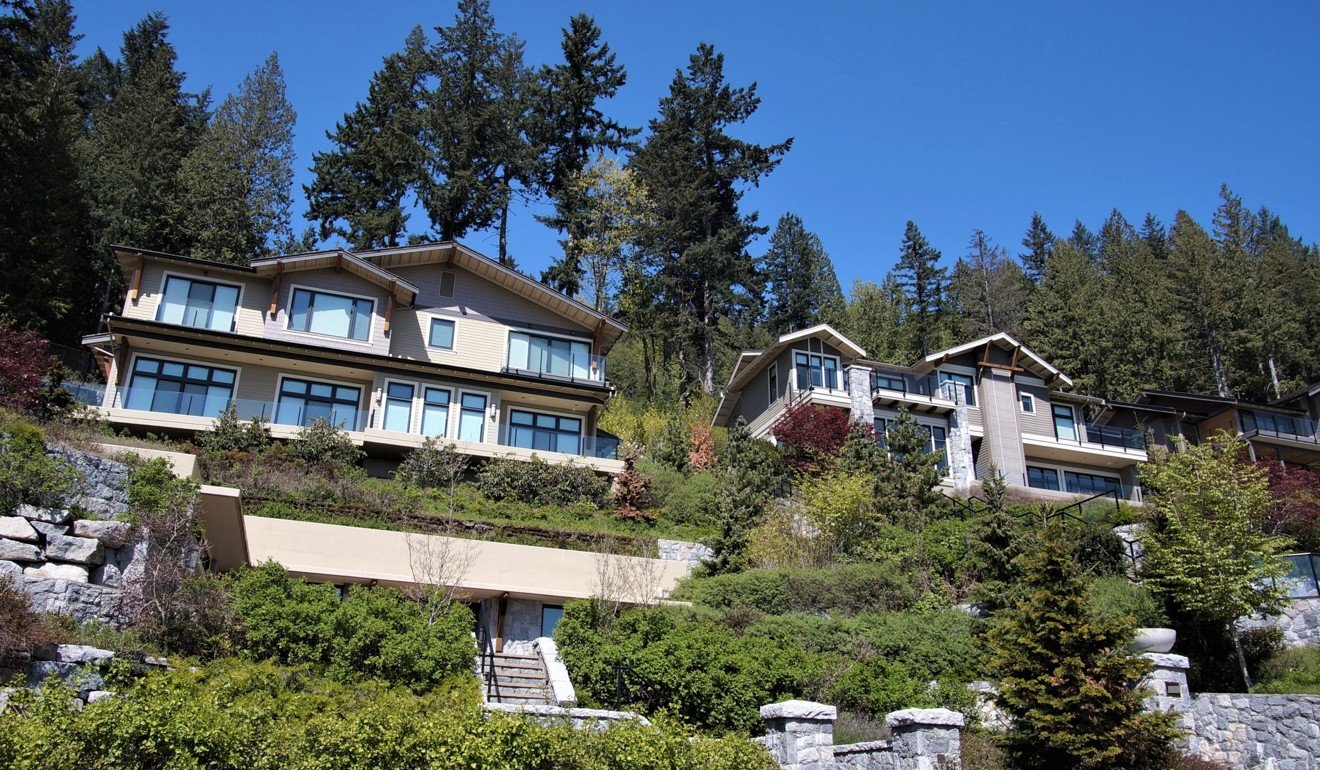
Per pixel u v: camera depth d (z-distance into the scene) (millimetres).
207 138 51312
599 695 16219
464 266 34406
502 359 33750
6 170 34906
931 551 23469
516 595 21266
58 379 22359
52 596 13406
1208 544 18562
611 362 55844
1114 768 12891
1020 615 14453
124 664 12016
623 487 28344
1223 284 56844
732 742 11250
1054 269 68188
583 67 56219
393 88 52000
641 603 19781
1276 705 14500
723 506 24953
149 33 60031
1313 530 27719
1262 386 55812
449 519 22625
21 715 9266
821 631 18578
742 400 46031
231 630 14547
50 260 36188
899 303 71688
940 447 40688
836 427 33969
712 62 57375
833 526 24922
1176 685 15758
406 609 16406
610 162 53438
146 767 9031
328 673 14578
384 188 48906
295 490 22875
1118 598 18672
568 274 49781
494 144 51531
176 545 15305
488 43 53562
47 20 51250
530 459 29516
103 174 44531
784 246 66125
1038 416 43844
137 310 29547
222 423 26891
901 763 11750
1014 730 14039
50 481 14812
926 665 17984
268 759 9359
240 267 30672
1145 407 46344
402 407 31062
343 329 31531
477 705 11070
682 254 53938
